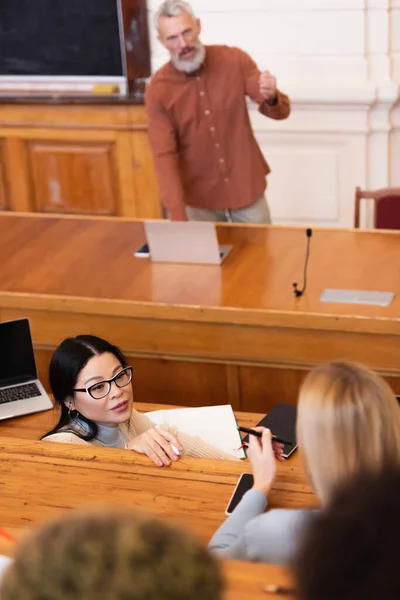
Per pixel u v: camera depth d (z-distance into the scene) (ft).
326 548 1.87
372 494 1.95
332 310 9.12
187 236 10.40
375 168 16.02
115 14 15.81
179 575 1.74
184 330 9.60
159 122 12.54
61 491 5.22
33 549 1.79
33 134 16.62
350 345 9.12
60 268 10.72
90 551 1.75
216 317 9.38
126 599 1.70
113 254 11.05
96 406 7.11
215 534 4.63
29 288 10.19
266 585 3.25
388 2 14.76
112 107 15.99
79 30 16.07
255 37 15.53
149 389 10.09
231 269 10.34
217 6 15.42
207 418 7.75
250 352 9.50
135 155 16.35
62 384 7.15
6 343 8.63
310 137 15.97
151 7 15.64
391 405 4.07
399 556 1.81
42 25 16.21
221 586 1.79
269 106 12.48
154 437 5.62
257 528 4.23
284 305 9.32
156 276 10.30
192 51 11.98
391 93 15.20
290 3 15.10
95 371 7.08
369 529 1.87
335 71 15.40
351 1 14.84
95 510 1.88
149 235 10.54
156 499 5.13
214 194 13.08
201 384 9.88
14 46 16.49
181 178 13.12
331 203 16.48
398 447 4.00
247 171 12.91
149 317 9.62
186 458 5.53
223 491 5.18
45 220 12.28
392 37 15.11
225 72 12.34
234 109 12.55
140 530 1.80
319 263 10.34
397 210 12.15
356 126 15.66
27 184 17.16
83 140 16.46
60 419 7.42
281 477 5.26
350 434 3.99
